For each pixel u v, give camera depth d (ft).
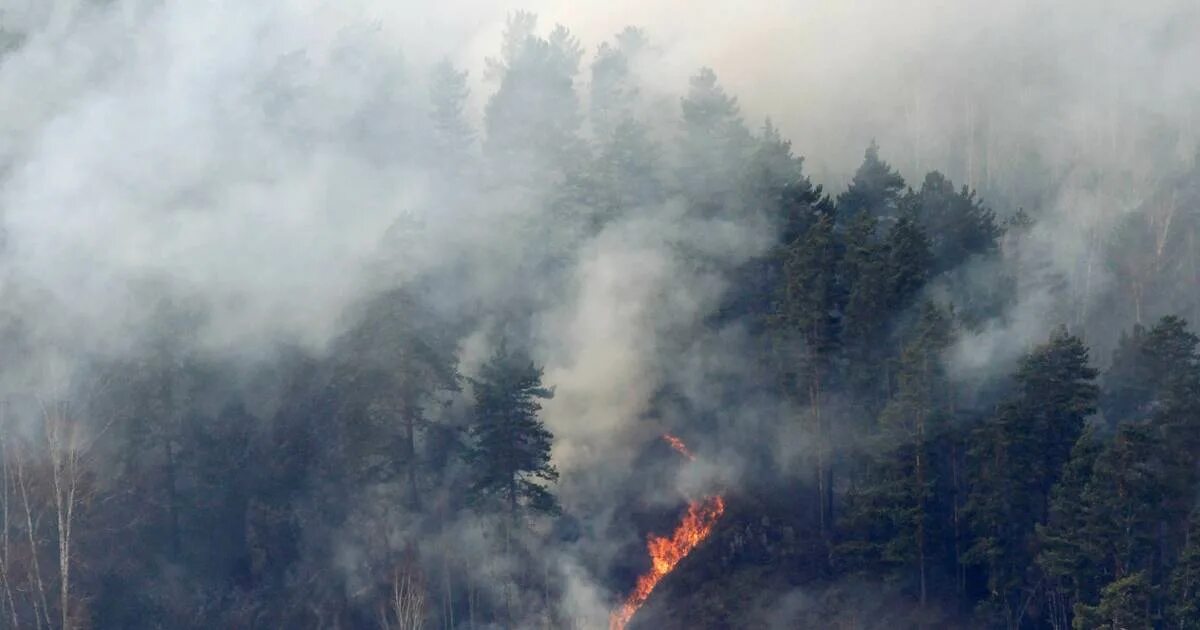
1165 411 161.79
